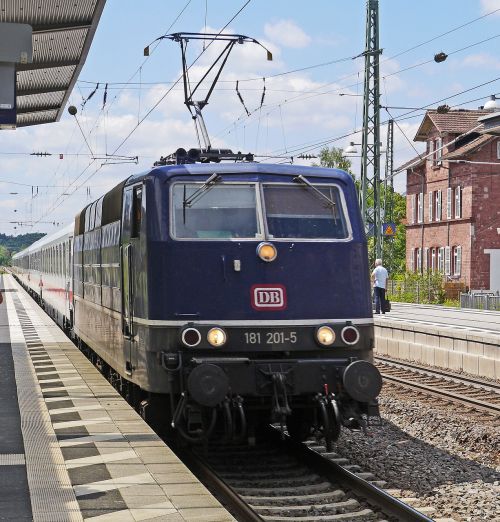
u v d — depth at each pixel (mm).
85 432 10883
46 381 15812
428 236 60625
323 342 10797
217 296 10742
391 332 27188
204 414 10578
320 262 11062
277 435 12398
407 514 8492
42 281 40875
